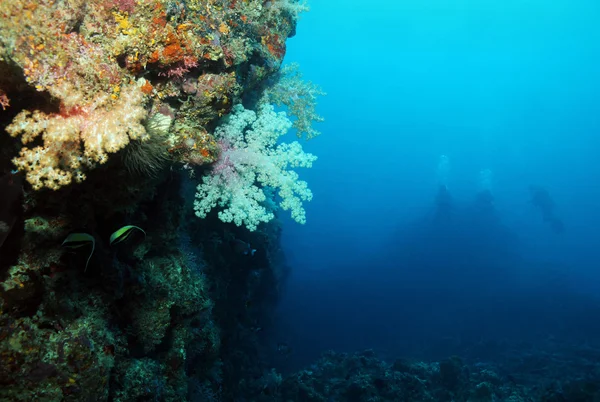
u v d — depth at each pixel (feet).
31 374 8.87
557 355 53.31
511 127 282.56
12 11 7.24
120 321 13.10
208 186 14.57
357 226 188.55
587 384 33.12
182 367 16.22
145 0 9.50
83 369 9.64
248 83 16.05
